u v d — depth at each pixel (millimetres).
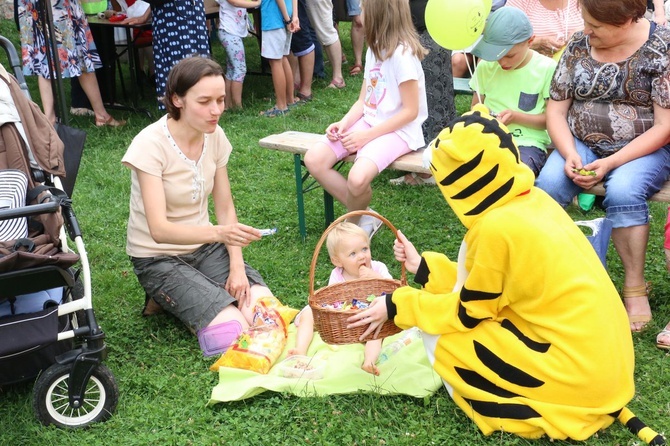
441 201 5758
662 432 3084
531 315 2977
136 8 8141
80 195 6027
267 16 7945
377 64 4758
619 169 3861
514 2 5367
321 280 4594
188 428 3234
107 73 8180
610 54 3916
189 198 3896
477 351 3041
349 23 13211
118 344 3924
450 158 2914
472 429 3133
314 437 3152
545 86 4520
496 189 2881
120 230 5438
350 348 3740
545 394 2975
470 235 2947
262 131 7621
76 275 3867
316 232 5293
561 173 4039
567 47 4109
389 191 6008
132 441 3156
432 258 3307
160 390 3520
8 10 11602
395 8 4547
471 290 2949
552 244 2854
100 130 7621
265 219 5570
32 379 3535
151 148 3730
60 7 7184
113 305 4355
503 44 4344
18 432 3229
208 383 3549
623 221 3797
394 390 3387
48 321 3125
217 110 3633
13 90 3684
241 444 3133
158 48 7398
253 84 9570
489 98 4715
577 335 2881
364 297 3707
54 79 6938
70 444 3146
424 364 3576
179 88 3598
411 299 3135
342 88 9320
